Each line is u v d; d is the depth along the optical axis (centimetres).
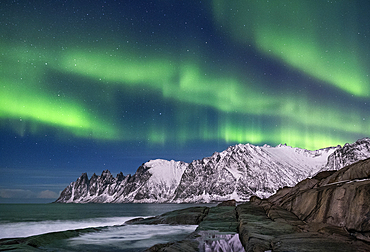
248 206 3117
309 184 2606
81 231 2381
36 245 1642
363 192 1309
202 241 1642
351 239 1179
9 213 10062
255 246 1234
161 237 2256
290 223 1800
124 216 7588
